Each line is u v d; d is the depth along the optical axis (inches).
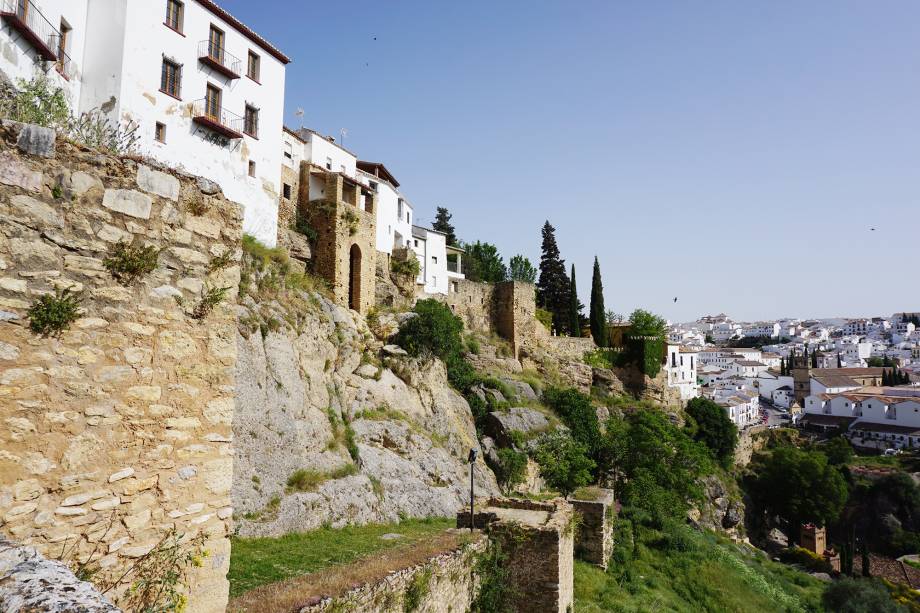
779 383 5925.2
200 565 279.4
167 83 1161.4
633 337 3070.9
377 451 1266.0
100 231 252.4
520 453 1728.6
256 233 1369.3
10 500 215.3
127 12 1073.5
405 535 1001.5
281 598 434.3
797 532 2962.6
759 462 3380.9
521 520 744.3
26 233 227.9
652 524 1531.7
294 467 1026.1
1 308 218.7
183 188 291.1
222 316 306.7
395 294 1941.4
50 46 914.1
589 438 2047.2
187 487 279.1
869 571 2492.6
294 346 1181.7
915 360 7549.2
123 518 251.1
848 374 5836.6
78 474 236.7
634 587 1119.0
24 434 221.8
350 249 1712.6
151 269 270.5
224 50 1295.5
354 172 2011.6
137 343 263.3
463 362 2036.2
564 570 725.3
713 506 2659.9
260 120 1392.7
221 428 300.0
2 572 155.9
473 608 647.8
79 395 239.8
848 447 3732.8
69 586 152.7
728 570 1401.3
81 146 249.6
